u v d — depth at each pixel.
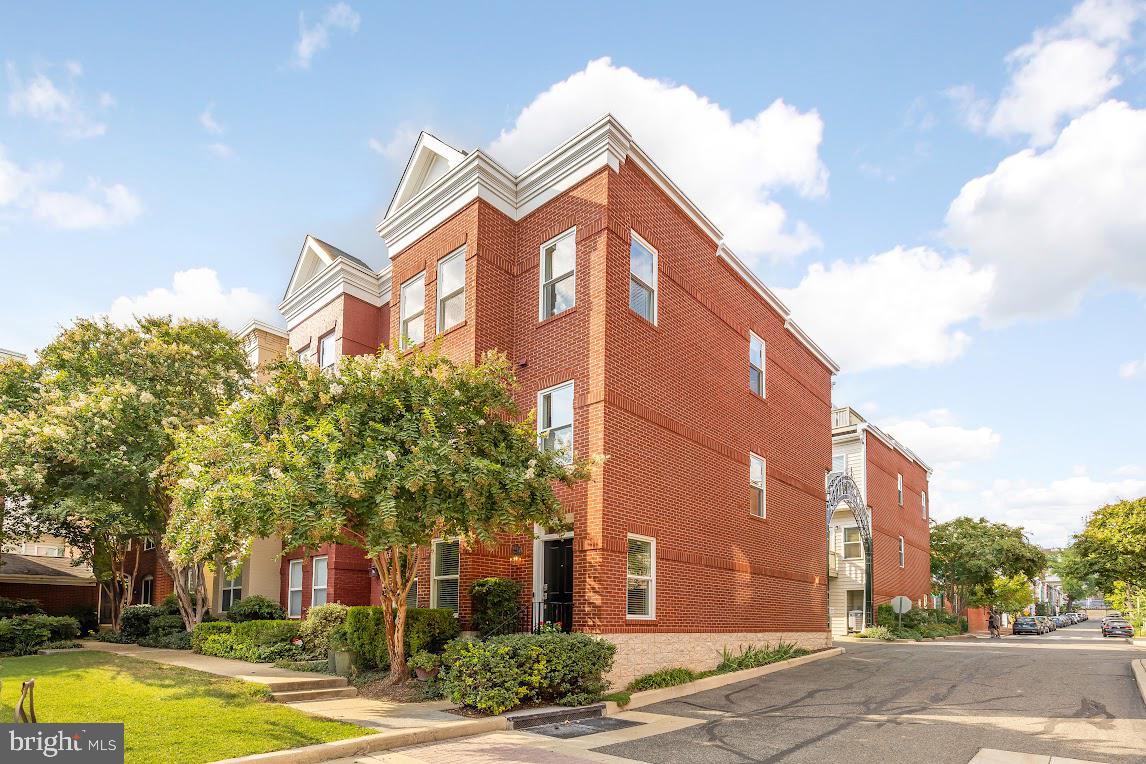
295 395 11.13
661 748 9.39
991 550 45.44
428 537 11.62
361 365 11.63
